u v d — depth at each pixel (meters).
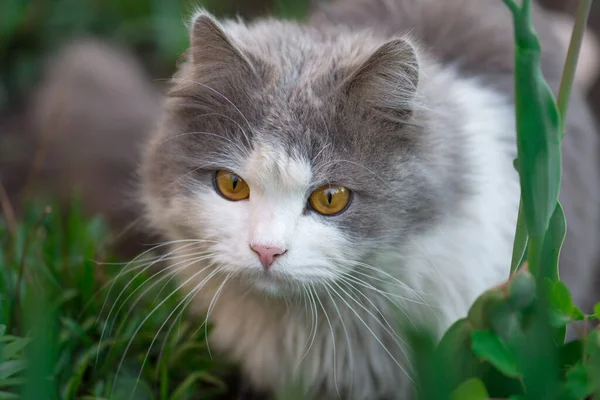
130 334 0.97
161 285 1.00
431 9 1.04
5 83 1.37
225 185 0.91
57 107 1.21
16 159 1.22
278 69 0.91
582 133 1.05
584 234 1.05
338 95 0.90
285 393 0.96
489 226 0.94
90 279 0.99
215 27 0.91
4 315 0.94
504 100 1.00
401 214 0.90
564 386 0.83
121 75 1.25
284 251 0.88
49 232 1.05
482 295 0.84
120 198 1.13
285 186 0.89
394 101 0.90
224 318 0.96
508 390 0.85
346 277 0.91
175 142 0.92
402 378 0.95
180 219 0.92
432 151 0.91
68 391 0.92
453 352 0.85
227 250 0.89
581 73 1.11
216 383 0.97
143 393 0.95
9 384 0.88
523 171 0.83
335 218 0.90
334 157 0.89
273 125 0.90
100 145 1.18
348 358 0.95
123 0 1.42
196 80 0.92
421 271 0.92
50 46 1.37
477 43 1.02
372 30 0.98
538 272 0.84
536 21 1.06
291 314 0.93
